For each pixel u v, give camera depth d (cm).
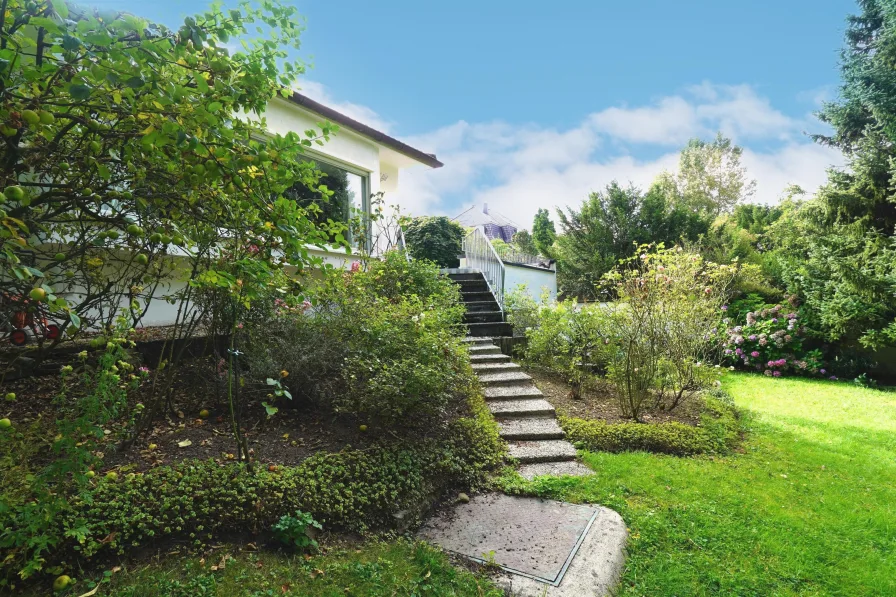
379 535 331
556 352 776
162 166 250
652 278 677
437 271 866
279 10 249
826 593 290
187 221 292
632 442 525
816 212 1143
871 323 968
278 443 407
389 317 534
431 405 469
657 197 1783
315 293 486
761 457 511
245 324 463
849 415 695
